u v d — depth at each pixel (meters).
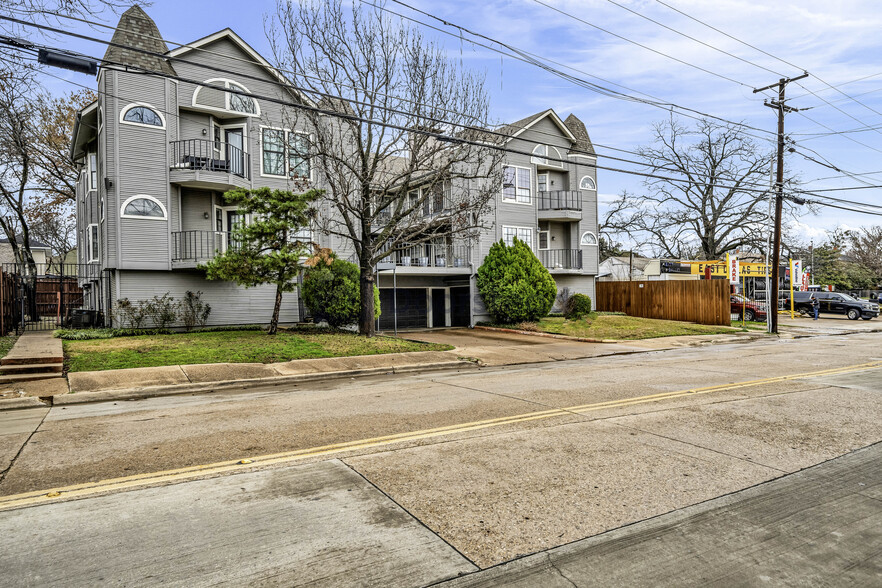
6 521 3.92
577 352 15.87
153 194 17.06
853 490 4.50
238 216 19.30
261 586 3.04
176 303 17.31
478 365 13.62
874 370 11.44
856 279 52.19
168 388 9.71
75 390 9.26
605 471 4.93
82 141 21.19
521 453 5.48
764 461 5.22
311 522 3.88
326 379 11.38
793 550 3.48
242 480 4.76
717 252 42.03
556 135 27.08
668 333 20.56
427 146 15.84
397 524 3.84
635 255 48.12
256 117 19.00
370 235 16.33
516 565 3.28
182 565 3.27
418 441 5.96
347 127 18.45
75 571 3.20
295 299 19.69
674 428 6.45
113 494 4.45
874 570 3.24
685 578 3.14
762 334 21.53
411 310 24.03
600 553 3.43
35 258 43.44
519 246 22.94
